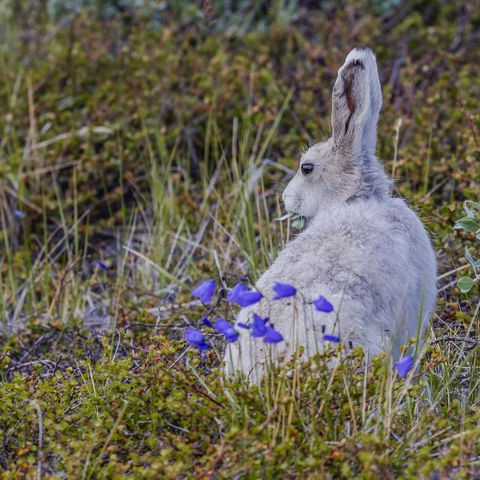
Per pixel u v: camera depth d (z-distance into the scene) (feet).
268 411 24.54
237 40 55.57
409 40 53.26
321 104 48.52
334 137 32.09
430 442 24.39
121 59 51.67
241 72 49.83
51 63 52.80
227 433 23.86
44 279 41.60
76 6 59.16
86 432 25.50
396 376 26.45
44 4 58.34
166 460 23.41
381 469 22.38
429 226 37.37
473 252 35.65
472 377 29.17
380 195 31.83
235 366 28.32
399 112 45.91
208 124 46.73
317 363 24.88
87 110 49.26
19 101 50.49
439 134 44.55
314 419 24.23
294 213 33.17
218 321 25.62
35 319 38.68
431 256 29.76
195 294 26.23
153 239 42.96
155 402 26.16
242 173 46.09
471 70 50.14
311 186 32.48
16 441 25.96
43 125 49.39
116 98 49.62
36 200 46.16
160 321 36.24
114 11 58.34
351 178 31.83
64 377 30.73
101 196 47.34
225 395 25.44
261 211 43.55
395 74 49.34
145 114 48.39
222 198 44.45
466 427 24.79
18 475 23.73
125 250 43.29
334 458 23.06
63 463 24.13
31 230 45.93
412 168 42.57
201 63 51.06
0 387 28.19
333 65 50.19
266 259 38.37
